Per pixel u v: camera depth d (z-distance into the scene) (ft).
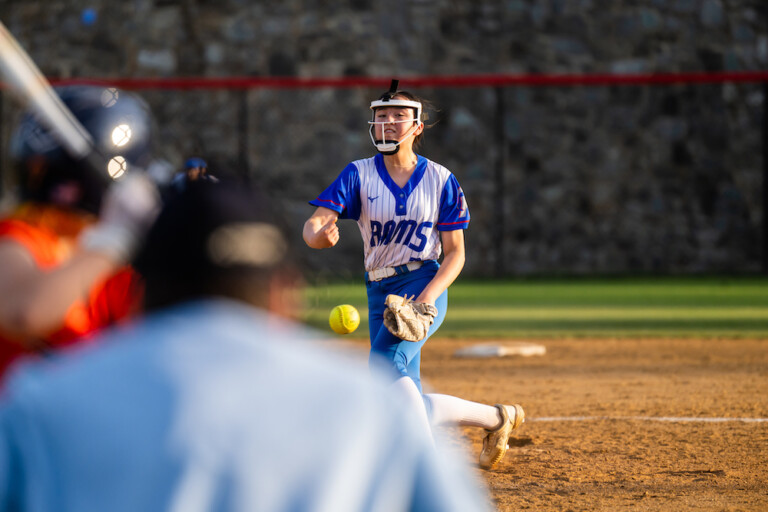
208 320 18.31
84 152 32.17
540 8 235.61
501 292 198.70
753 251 238.48
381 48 233.14
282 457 17.28
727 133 237.45
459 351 119.65
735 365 110.63
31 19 233.96
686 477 61.62
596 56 236.84
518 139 235.20
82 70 233.14
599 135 236.43
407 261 59.57
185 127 230.27
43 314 26.76
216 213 18.83
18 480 17.06
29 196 32.14
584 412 84.28
